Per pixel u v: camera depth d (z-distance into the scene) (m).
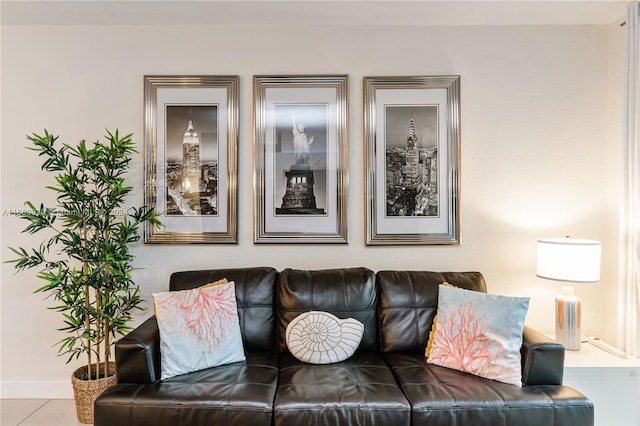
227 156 2.66
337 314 2.27
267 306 2.34
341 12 2.51
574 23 2.67
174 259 2.69
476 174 2.69
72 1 2.35
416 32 2.69
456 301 2.11
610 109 2.67
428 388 1.77
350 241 2.70
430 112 2.68
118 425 1.66
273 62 2.69
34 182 2.67
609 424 2.10
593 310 2.70
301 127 2.68
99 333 2.33
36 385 2.66
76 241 2.30
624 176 2.39
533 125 2.69
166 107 2.67
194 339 1.99
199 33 2.68
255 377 1.89
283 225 2.69
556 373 1.82
